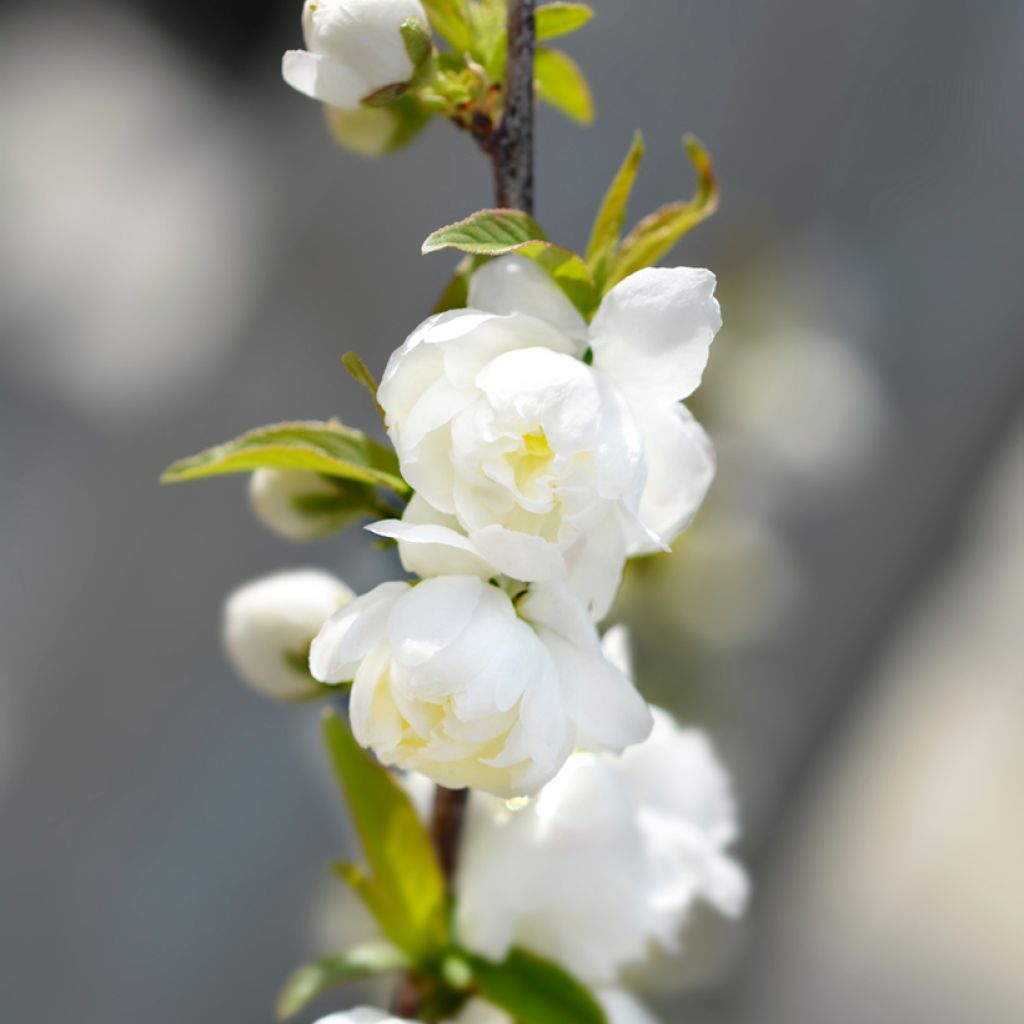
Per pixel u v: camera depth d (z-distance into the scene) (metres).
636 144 0.43
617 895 0.44
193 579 0.79
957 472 0.79
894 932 1.33
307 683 0.45
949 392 0.79
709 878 0.46
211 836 0.79
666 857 0.45
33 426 0.94
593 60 0.79
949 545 0.80
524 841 0.44
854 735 0.83
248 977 0.78
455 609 0.41
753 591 0.75
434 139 0.78
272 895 0.78
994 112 0.79
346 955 0.45
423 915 0.45
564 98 0.46
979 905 1.37
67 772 0.79
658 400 0.42
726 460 0.78
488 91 0.43
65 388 0.96
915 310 0.79
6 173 1.19
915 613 0.81
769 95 0.79
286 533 0.45
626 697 0.41
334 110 0.45
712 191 0.43
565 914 0.45
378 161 0.79
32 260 1.08
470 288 0.42
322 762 0.80
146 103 1.29
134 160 1.22
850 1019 1.23
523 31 0.43
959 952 1.32
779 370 0.78
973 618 1.49
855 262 0.80
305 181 0.82
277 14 1.29
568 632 0.41
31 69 1.34
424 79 0.43
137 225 1.08
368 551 0.68
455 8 0.44
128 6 1.37
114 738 0.79
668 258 0.81
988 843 1.42
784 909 0.88
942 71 0.79
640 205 0.79
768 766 0.80
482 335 0.41
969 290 0.79
